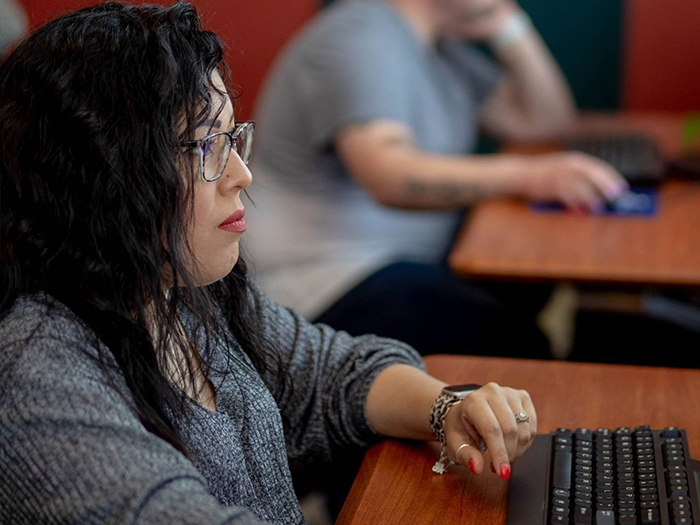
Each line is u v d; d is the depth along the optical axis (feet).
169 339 3.08
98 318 2.81
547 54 10.69
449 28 8.82
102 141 2.70
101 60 2.72
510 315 7.18
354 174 7.84
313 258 8.13
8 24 5.86
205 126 2.90
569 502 3.24
